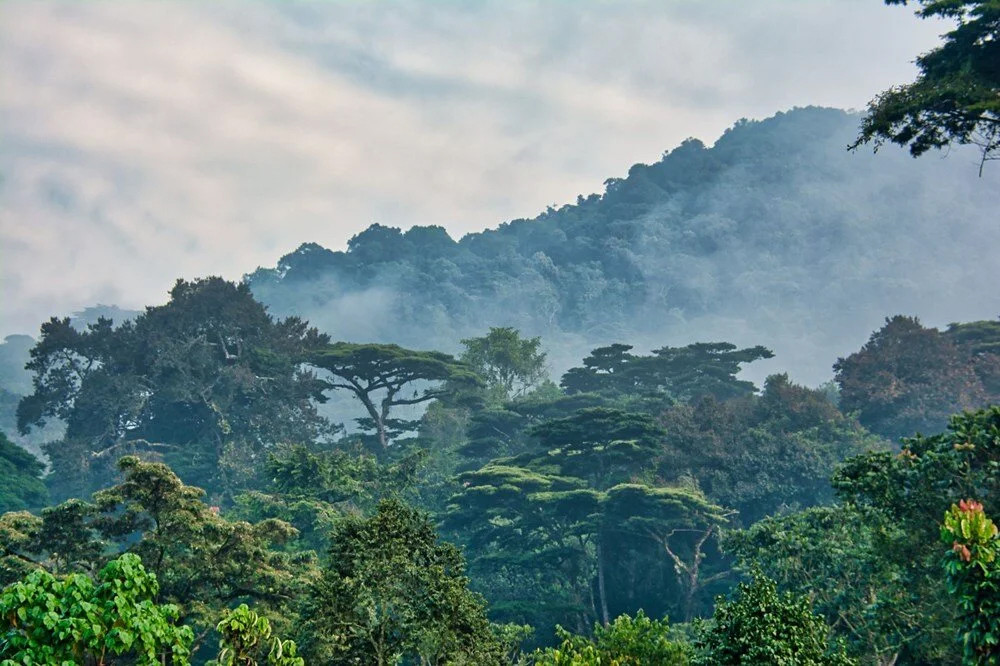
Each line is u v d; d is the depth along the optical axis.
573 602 67.31
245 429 102.19
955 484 30.25
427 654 27.14
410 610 27.67
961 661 28.55
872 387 95.06
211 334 108.38
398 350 100.25
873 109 34.59
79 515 40.62
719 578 68.19
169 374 104.12
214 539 40.88
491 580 70.81
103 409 104.62
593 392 101.50
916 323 100.88
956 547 17.69
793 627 20.89
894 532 32.91
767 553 37.97
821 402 86.25
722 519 65.44
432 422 104.00
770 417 85.44
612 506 67.00
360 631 27.75
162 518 41.16
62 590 12.86
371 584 28.20
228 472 93.62
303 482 65.12
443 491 83.38
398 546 28.84
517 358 116.88
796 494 77.50
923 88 33.41
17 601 12.37
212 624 39.19
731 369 105.88
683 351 105.06
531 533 72.75
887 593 31.94
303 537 60.91
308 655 28.73
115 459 101.62
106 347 108.06
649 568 71.31
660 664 26.62
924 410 92.69
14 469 96.12
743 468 75.81
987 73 32.84
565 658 25.38
